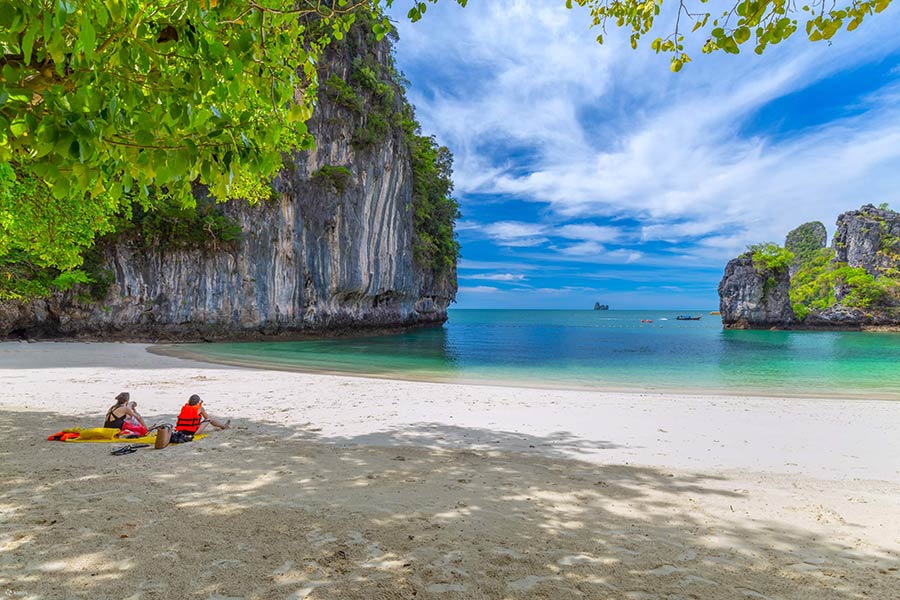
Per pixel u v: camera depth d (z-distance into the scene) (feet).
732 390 57.16
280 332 137.18
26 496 16.31
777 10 9.70
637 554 13.32
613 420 36.35
